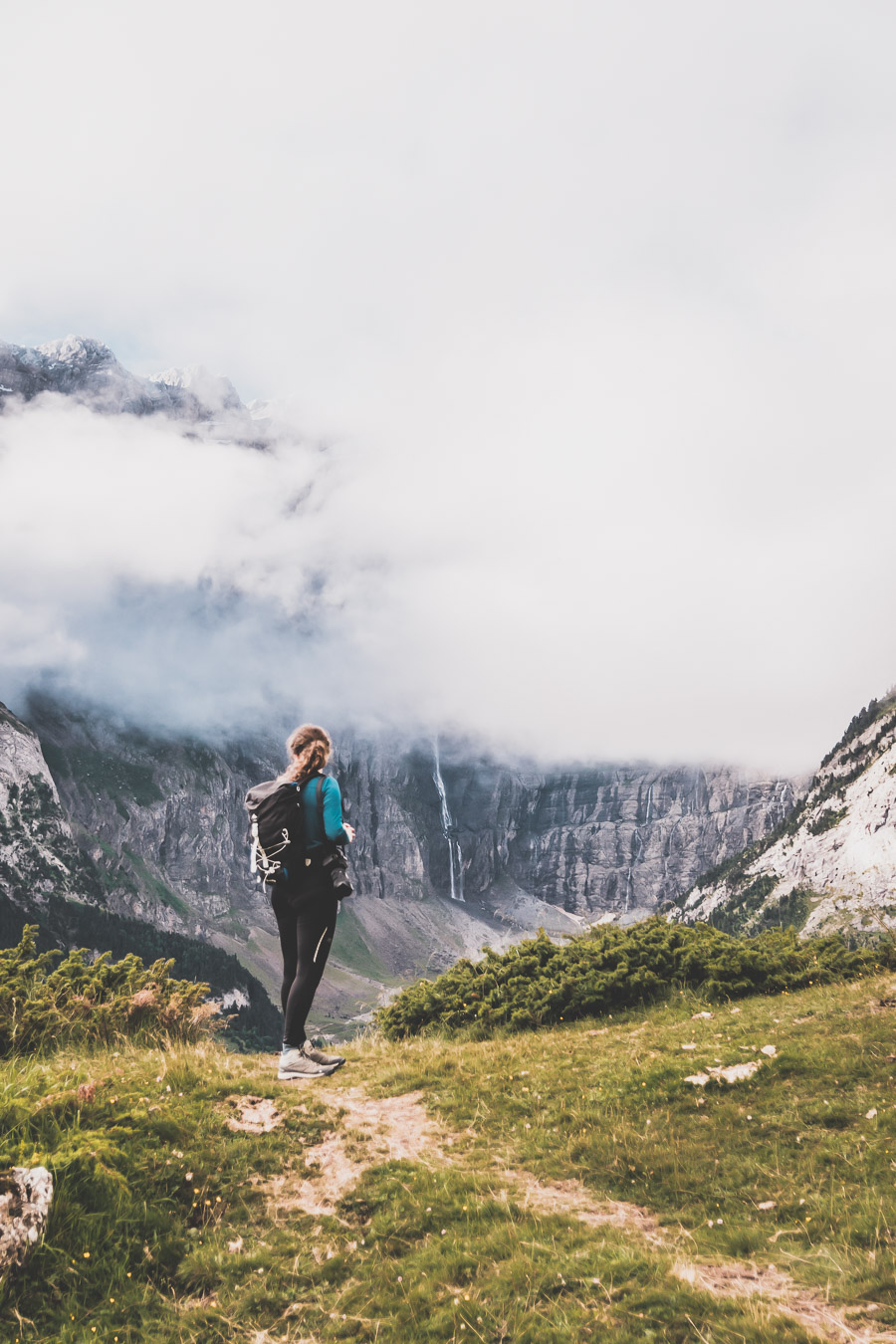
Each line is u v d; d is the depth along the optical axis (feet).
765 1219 20.45
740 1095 28.04
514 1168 24.53
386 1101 30.37
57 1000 37.50
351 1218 20.49
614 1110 28.04
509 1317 15.55
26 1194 17.61
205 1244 19.04
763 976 45.52
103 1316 16.29
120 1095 23.94
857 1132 24.09
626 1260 17.21
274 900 26.58
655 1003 45.09
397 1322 15.92
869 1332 14.34
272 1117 25.61
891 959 45.37
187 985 40.81
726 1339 13.88
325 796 25.76
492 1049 38.06
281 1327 16.25
